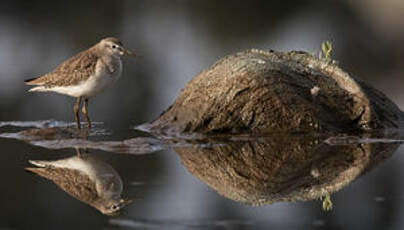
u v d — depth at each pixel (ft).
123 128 46.34
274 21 105.60
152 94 58.59
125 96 58.03
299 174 33.94
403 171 34.17
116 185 31.81
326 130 43.19
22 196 30.14
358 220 26.21
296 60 48.65
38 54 78.74
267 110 43.29
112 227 25.67
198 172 34.37
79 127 46.80
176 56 77.00
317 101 44.34
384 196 29.60
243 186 31.71
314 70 47.11
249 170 34.86
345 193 30.30
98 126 47.19
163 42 87.30
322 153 38.45
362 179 32.73
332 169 34.94
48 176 33.60
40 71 68.54
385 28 94.84
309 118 43.14
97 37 90.58
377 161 36.42
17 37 90.43
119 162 36.50
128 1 121.80
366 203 28.58
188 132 43.86
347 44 86.53
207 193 30.48
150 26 100.32
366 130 44.32
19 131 45.34
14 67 70.85
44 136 43.68
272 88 43.70
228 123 43.50
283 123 43.14
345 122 44.50
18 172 34.40
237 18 108.17
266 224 25.88
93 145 40.78
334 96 45.14
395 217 26.58
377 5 102.22
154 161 36.78
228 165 35.86
